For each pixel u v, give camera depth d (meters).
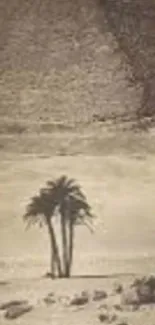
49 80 91.75
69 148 67.06
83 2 99.50
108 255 35.47
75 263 32.34
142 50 94.94
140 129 71.12
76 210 29.22
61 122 80.25
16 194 51.75
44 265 33.38
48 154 65.38
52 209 29.06
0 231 42.50
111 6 99.38
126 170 58.91
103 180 56.03
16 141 68.81
